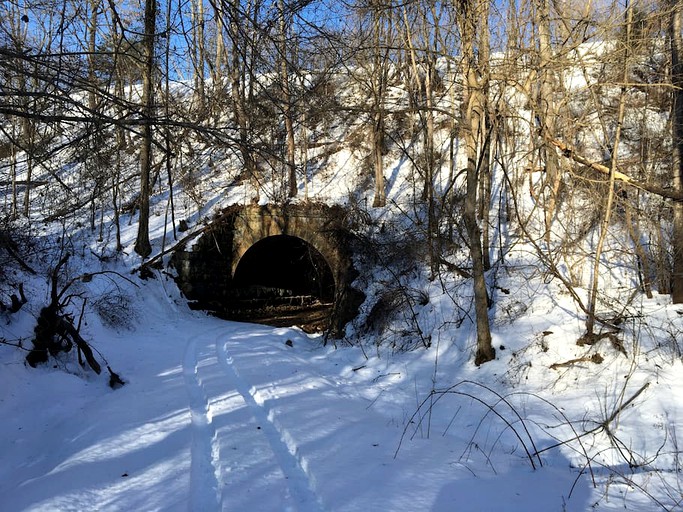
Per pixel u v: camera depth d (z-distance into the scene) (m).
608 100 18.48
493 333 11.94
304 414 8.12
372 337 15.11
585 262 13.52
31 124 6.61
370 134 25.42
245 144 5.56
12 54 4.35
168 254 21.31
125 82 9.23
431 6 11.05
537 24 10.88
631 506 5.12
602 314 10.87
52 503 5.19
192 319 20.12
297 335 17.95
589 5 9.47
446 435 7.95
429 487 5.36
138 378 11.27
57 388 10.12
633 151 15.82
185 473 5.81
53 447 7.61
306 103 6.72
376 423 8.15
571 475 6.23
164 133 5.55
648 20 9.64
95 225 22.98
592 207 14.30
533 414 8.39
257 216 21.88
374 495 5.07
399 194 22.91
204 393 9.50
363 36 9.05
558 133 12.31
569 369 9.79
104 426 7.90
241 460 6.04
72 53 4.69
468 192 11.01
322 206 20.67
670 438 6.82
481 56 11.00
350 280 18.53
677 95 10.35
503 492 5.36
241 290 23.92
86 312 15.15
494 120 10.67
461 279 15.21
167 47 5.94
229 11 5.24
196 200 23.00
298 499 5.07
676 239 10.53
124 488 5.53
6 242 12.48
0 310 11.37
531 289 13.25
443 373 11.46
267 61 5.82
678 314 9.98
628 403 7.89
